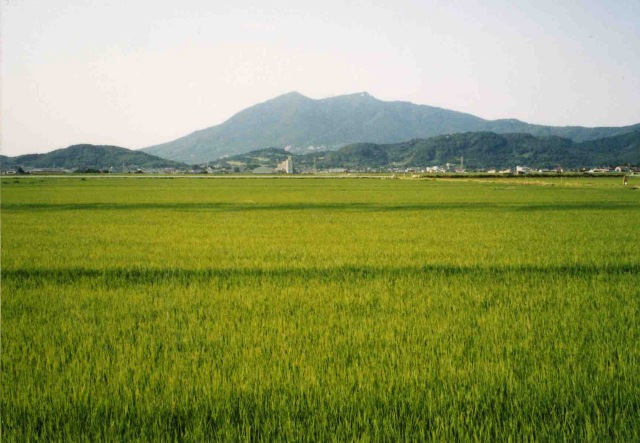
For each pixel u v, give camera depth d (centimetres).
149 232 2030
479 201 4116
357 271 1178
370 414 443
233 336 668
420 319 753
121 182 9412
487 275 1121
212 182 9506
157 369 548
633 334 677
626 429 427
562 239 1773
